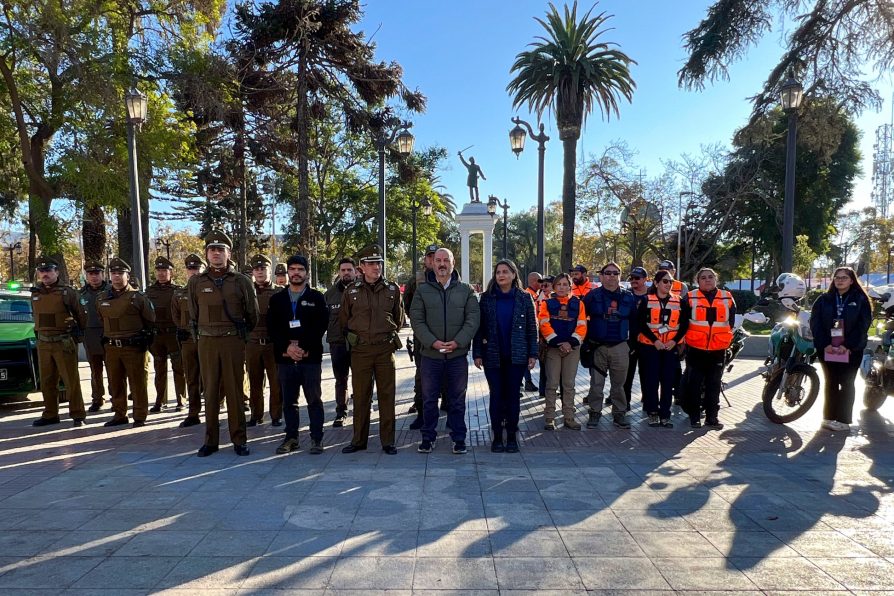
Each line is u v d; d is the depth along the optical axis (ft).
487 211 80.84
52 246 55.67
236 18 54.24
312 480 15.98
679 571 10.75
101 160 52.11
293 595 9.98
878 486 15.38
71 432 21.68
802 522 12.98
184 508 13.93
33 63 53.72
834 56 59.26
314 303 18.72
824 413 21.58
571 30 58.08
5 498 14.70
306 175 58.80
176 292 22.88
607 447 19.34
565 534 12.34
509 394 18.84
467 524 12.87
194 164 65.46
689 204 87.20
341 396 23.18
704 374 22.06
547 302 21.74
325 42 55.16
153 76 55.26
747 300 66.49
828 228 99.71
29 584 10.38
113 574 10.73
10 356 24.52
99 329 25.63
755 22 62.03
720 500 14.34
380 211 46.14
